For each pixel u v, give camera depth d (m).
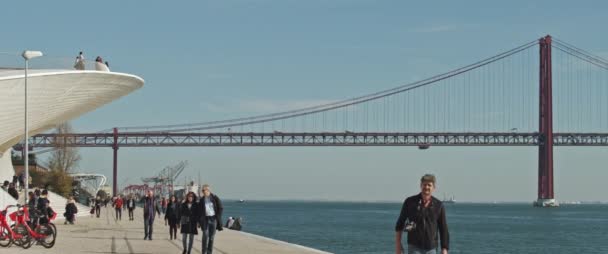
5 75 40.66
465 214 185.75
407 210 11.49
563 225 109.94
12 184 48.28
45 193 27.47
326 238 61.12
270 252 24.36
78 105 47.69
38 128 49.25
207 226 21.77
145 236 31.19
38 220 25.72
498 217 154.00
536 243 64.44
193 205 22.05
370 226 90.50
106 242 29.17
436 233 11.41
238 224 44.84
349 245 51.91
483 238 71.06
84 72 43.56
